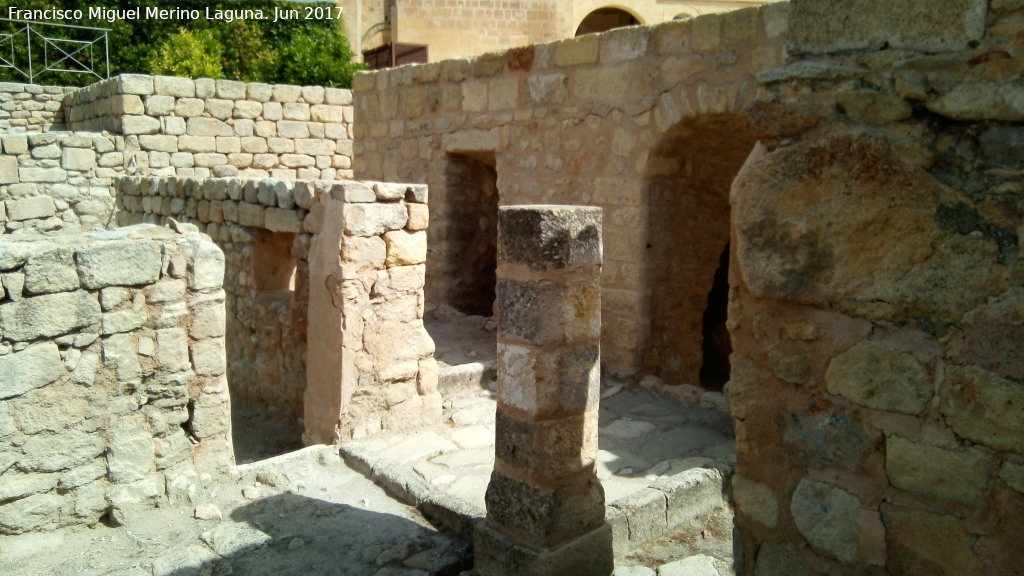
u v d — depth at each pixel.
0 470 4.07
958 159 2.32
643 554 4.39
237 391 7.46
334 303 5.62
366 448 5.53
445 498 4.69
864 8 2.46
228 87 12.68
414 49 18.25
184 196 7.86
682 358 8.16
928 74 2.33
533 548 3.80
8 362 4.05
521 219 3.79
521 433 3.84
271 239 6.97
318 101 13.50
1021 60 2.17
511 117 8.56
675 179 7.59
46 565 4.06
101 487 4.44
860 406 2.54
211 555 4.18
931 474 2.40
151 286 4.54
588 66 7.68
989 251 2.26
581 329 3.87
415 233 5.94
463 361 7.88
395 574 4.05
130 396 4.51
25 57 19.50
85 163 11.70
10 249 4.02
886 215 2.42
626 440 5.93
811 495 2.68
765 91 2.69
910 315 2.42
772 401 2.77
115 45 20.52
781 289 2.67
